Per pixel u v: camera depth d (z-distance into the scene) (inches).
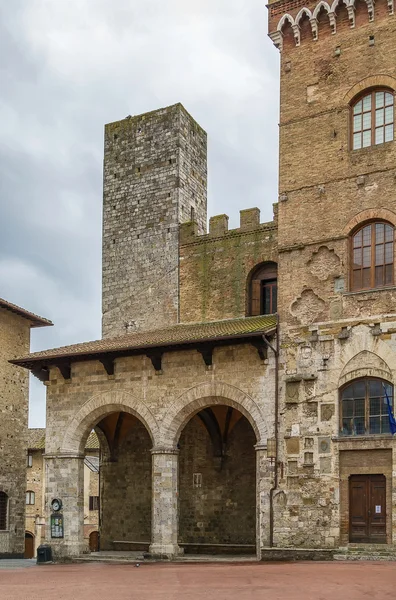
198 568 1325.0
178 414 1636.3
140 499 1951.3
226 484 1863.9
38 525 3157.0
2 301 2127.2
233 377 1583.4
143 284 2026.3
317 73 1609.3
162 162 2065.7
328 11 1595.7
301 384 1504.7
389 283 1460.4
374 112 1537.9
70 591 1004.6
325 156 1567.4
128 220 2087.8
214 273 1925.4
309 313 1526.8
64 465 1749.5
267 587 968.3
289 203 1593.3
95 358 1740.9
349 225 1510.8
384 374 1419.8
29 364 1811.0
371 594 877.8
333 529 1422.2
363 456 1423.5
